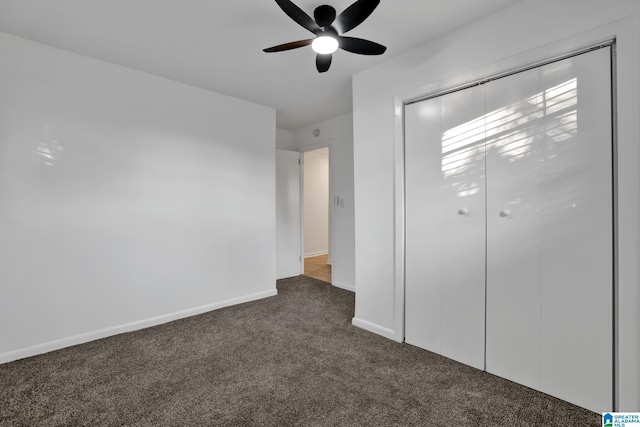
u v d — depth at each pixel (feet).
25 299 7.52
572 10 5.47
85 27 7.03
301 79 9.89
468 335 7.09
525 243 6.20
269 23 6.88
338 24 5.57
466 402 5.78
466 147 7.05
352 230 13.67
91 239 8.45
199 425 5.17
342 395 6.01
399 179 8.24
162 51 8.14
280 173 15.80
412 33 7.21
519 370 6.32
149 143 9.48
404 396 5.97
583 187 5.49
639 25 4.87
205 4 6.20
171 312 9.94
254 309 11.02
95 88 8.51
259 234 12.34
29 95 7.56
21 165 7.46
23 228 7.48
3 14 6.53
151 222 9.52
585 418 5.30
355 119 9.40
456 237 7.25
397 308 8.36
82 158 8.30
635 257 4.93
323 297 12.52
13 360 7.31
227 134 11.34
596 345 5.40
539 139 5.98
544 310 5.97
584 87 5.45
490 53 6.51
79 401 5.79
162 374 6.75
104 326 8.66
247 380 6.53
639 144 4.87
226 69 9.18
